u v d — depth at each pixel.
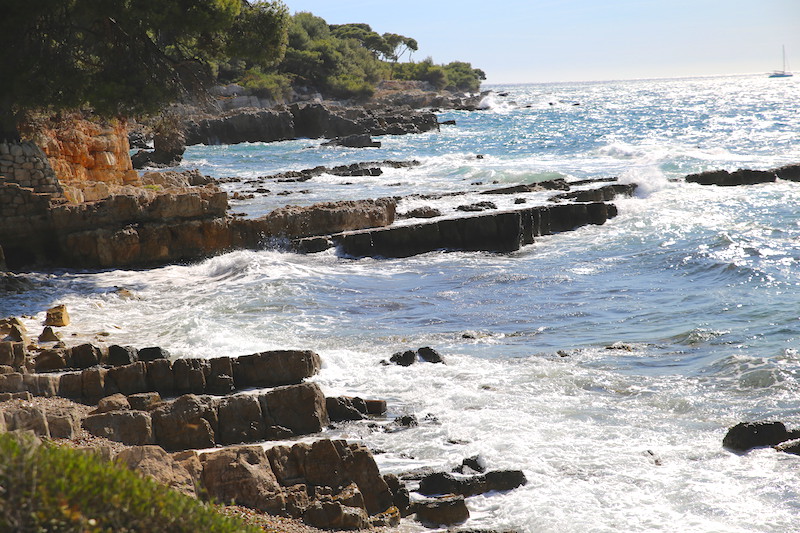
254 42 32.12
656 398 12.67
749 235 27.61
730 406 12.19
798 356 14.17
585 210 31.59
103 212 25.83
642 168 46.69
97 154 35.72
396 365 14.74
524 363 14.80
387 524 8.73
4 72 26.22
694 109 125.31
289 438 11.00
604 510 8.89
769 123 84.81
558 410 12.20
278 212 28.38
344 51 162.88
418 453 10.62
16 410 9.46
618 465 10.07
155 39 32.44
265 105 117.19
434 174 49.50
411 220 30.72
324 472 9.12
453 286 22.56
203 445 10.46
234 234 27.22
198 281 23.45
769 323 16.75
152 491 5.03
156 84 30.06
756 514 8.71
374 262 26.59
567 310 19.27
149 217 26.28
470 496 9.43
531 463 10.15
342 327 17.97
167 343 16.22
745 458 10.19
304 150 76.12
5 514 4.22
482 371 14.33
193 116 90.25
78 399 12.10
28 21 26.81
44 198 25.73
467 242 28.19
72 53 29.08
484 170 47.47
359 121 95.38
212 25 29.12
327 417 11.79
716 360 14.44
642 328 17.25
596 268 24.39
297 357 13.67
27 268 25.30
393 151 72.88
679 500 9.10
